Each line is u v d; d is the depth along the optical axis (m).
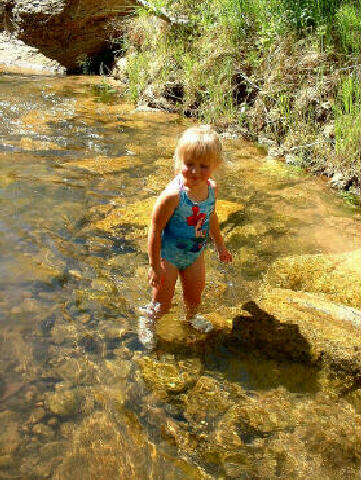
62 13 9.59
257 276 3.45
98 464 1.99
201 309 3.07
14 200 4.02
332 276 3.47
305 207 4.46
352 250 3.80
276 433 2.23
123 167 4.94
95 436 2.11
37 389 2.31
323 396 2.46
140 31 8.95
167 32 8.19
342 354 2.73
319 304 3.13
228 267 3.52
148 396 2.36
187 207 2.88
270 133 6.04
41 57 10.02
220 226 4.04
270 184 4.91
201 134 2.78
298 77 6.14
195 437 2.17
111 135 5.88
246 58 6.91
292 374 2.60
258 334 2.87
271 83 6.27
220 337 2.83
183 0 8.38
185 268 3.07
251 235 3.94
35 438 2.07
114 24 9.67
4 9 10.16
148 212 4.06
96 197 4.25
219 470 2.03
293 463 2.09
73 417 2.19
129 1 9.54
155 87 7.43
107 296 3.03
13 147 5.21
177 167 2.89
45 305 2.88
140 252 3.51
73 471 1.95
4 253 3.30
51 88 8.02
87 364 2.50
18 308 2.82
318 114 5.75
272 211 4.35
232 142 6.07
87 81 8.79
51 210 3.94
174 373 2.53
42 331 2.68
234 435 2.20
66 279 3.13
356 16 6.29
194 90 7.00
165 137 5.93
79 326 2.75
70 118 6.43
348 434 2.25
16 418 2.15
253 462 2.08
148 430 2.18
